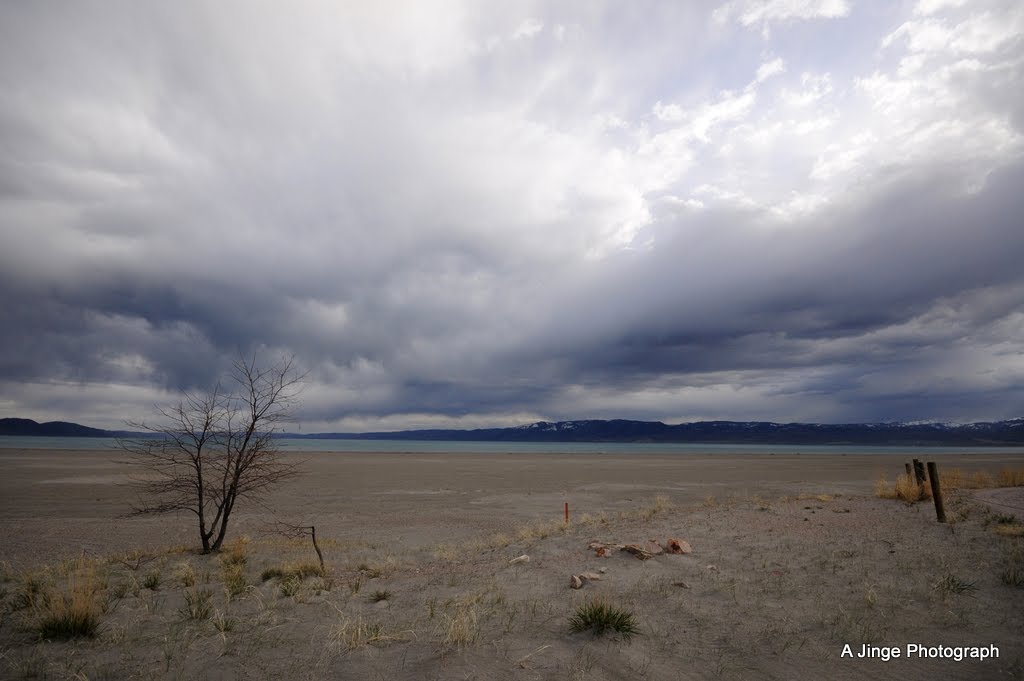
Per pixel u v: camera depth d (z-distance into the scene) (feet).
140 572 30.14
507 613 19.34
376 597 22.66
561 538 36.88
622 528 39.75
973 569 24.88
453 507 75.31
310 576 28.55
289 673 14.28
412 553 39.68
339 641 16.44
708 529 37.24
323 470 142.00
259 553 39.29
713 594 21.79
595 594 21.84
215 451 40.42
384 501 81.61
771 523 39.45
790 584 22.95
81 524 57.47
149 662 15.08
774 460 225.76
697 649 16.30
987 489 62.44
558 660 15.12
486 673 14.17
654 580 23.85
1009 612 19.58
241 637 17.17
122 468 130.72
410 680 13.74
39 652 15.98
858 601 20.67
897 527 36.68
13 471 122.01
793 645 16.63
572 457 252.83
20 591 24.40
